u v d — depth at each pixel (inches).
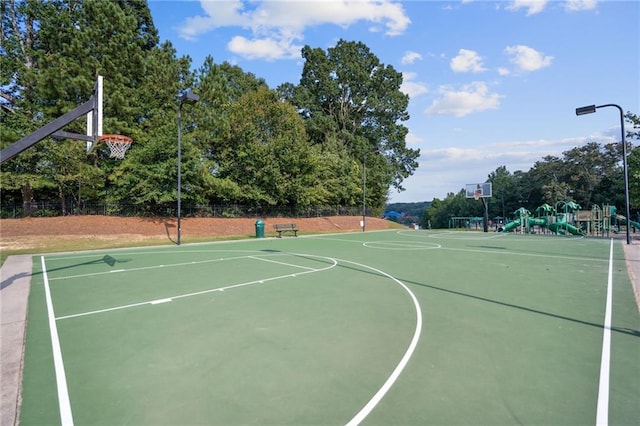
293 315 276.1
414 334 232.5
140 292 357.7
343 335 231.1
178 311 289.0
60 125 347.3
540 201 2413.9
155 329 245.1
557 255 650.8
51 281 416.8
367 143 2188.7
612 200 1982.0
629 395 155.6
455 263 553.9
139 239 956.0
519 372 177.3
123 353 205.0
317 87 2231.8
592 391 159.0
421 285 386.6
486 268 503.2
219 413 142.5
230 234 1213.1
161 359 195.8
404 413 141.3
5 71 960.9
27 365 190.5
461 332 236.4
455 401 150.3
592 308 294.5
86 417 141.3
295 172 1464.1
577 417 138.9
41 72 919.0
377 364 187.2
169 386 165.5
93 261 583.2
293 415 140.5
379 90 2289.6
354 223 1769.2
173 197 1088.8
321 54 2194.9
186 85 1196.5
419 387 162.4
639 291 355.9
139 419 139.2
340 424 134.2
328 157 1791.3
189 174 1115.9
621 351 204.1
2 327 253.6
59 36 994.7
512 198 2687.0
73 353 205.9
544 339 223.1
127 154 1082.7
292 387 163.2
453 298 328.8
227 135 1314.0
